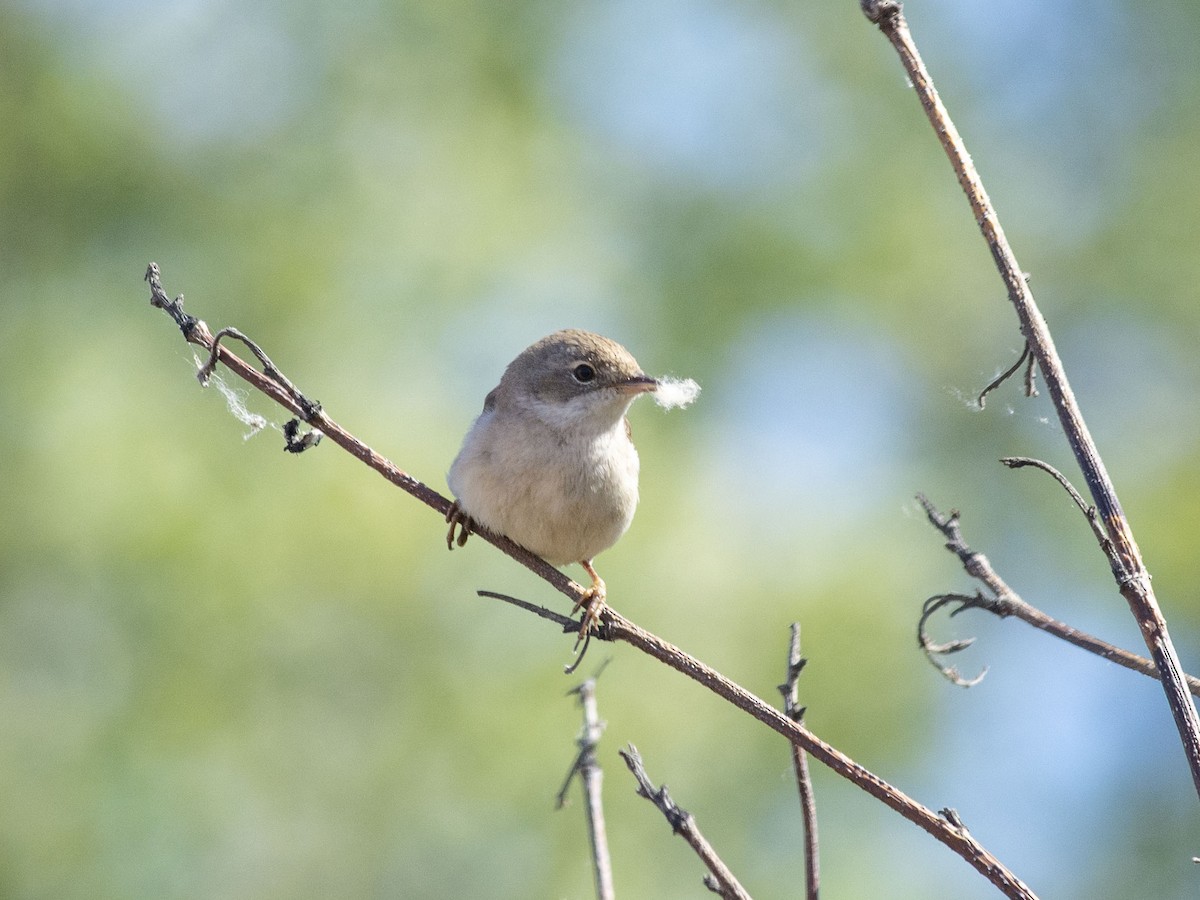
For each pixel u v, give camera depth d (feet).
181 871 41.16
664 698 41.55
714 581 43.78
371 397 44.14
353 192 46.98
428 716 41.39
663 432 46.50
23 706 41.14
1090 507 12.67
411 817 41.24
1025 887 12.34
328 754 41.34
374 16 48.96
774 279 51.11
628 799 40.37
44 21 47.70
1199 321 51.93
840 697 43.04
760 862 41.01
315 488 41.83
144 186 46.75
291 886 41.14
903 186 53.01
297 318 45.03
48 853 40.68
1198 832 45.03
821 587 44.68
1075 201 54.65
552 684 41.32
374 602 41.24
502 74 50.01
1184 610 47.09
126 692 41.24
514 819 40.68
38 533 41.50
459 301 46.26
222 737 41.32
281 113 47.83
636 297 50.42
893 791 12.92
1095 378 52.60
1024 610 14.83
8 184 46.39
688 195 51.98
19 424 43.60
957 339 53.06
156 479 41.68
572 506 22.85
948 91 54.49
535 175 49.19
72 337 44.78
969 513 50.90
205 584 40.83
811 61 53.88
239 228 46.32
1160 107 53.98
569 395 22.95
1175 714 11.91
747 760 41.75
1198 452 50.03
